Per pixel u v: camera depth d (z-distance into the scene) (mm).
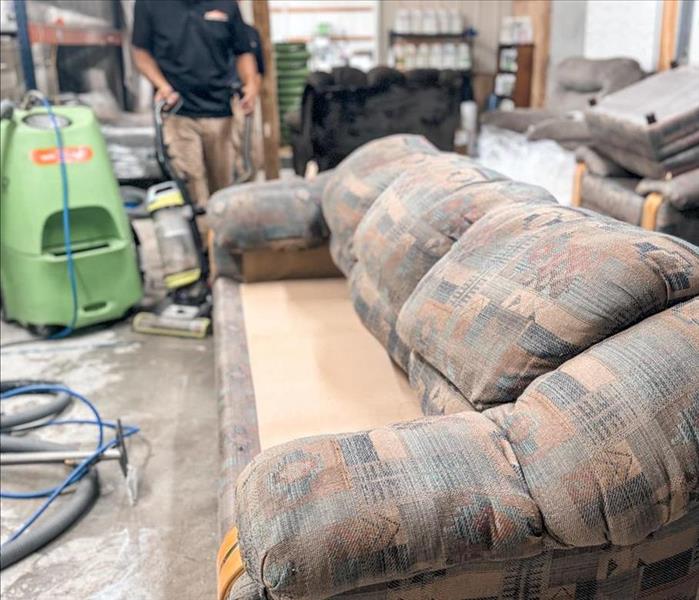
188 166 3855
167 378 2834
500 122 4816
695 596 1185
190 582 1791
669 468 985
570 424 1024
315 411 1727
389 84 4094
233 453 1551
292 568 929
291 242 2623
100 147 3129
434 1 5793
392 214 1887
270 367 1967
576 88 4871
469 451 1048
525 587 1066
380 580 963
